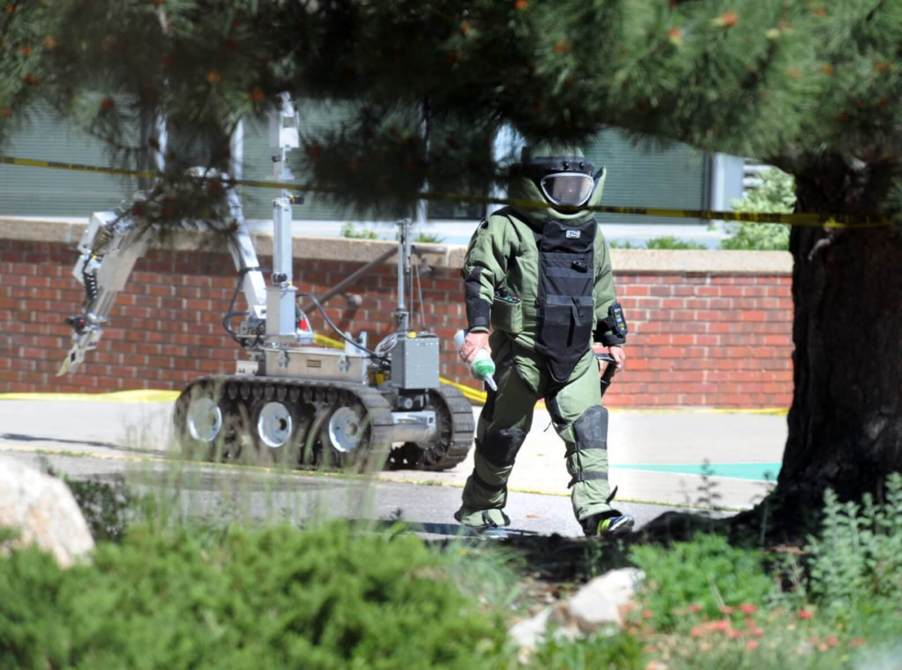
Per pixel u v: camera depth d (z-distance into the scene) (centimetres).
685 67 1805
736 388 5797
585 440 2798
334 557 1781
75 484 2583
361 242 5753
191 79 2058
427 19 2038
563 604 2061
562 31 1808
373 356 4275
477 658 1681
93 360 6303
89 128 2125
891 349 2639
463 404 4241
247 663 1550
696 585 2102
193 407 4375
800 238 2750
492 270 2764
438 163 2164
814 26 1880
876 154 2289
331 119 2269
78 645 1522
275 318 4397
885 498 2617
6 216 6612
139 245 4556
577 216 2791
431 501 3662
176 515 2298
